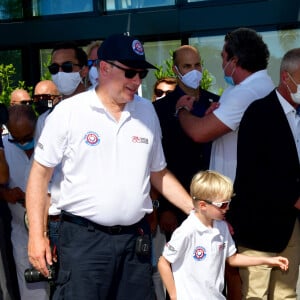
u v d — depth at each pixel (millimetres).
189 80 4551
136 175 3449
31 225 3404
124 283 3514
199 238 3836
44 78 8422
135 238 3506
